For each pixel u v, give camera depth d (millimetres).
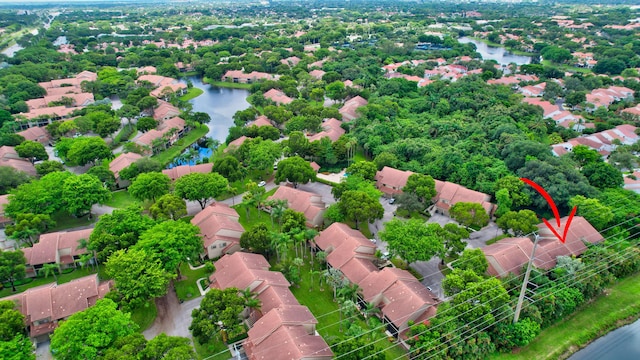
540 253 91875
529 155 129875
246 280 83875
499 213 112688
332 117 186875
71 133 175000
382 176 132375
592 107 198625
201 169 137375
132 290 79000
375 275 87375
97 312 69500
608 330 81812
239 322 77750
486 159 134875
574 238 97188
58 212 122000
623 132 164250
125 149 157000
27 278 94625
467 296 75625
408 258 89438
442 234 94688
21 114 186625
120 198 132000
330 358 69312
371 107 182000
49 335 75875
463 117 179000
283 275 90750
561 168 119938
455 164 132000
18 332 71938
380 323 78625
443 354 68562
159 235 89312
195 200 120250
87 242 96062
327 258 95938
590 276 84875
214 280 89875
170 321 82562
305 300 87750
